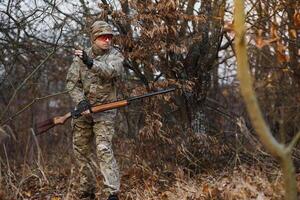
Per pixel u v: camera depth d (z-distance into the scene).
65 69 10.33
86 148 6.07
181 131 7.58
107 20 7.39
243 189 5.66
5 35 8.08
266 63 9.58
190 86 7.44
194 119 7.75
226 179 6.41
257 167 6.61
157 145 7.51
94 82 5.83
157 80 7.61
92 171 6.14
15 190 6.24
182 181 6.55
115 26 7.55
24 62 9.04
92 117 5.85
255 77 9.73
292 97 9.20
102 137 5.80
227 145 7.62
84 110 5.77
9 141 9.26
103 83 5.84
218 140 7.75
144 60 7.30
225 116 8.83
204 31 7.59
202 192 5.95
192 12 7.65
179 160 7.39
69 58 10.11
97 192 6.30
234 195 5.54
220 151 7.39
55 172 7.77
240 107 9.91
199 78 7.76
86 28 7.62
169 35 7.24
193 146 7.50
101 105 5.77
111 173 5.75
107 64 5.66
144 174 7.08
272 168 6.71
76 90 5.92
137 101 7.87
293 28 6.91
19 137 9.54
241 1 2.89
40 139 10.16
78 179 6.25
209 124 8.50
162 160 7.43
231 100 10.04
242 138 7.71
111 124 5.88
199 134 7.52
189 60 7.63
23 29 7.95
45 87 11.10
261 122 2.65
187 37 7.48
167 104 7.70
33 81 9.42
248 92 2.69
